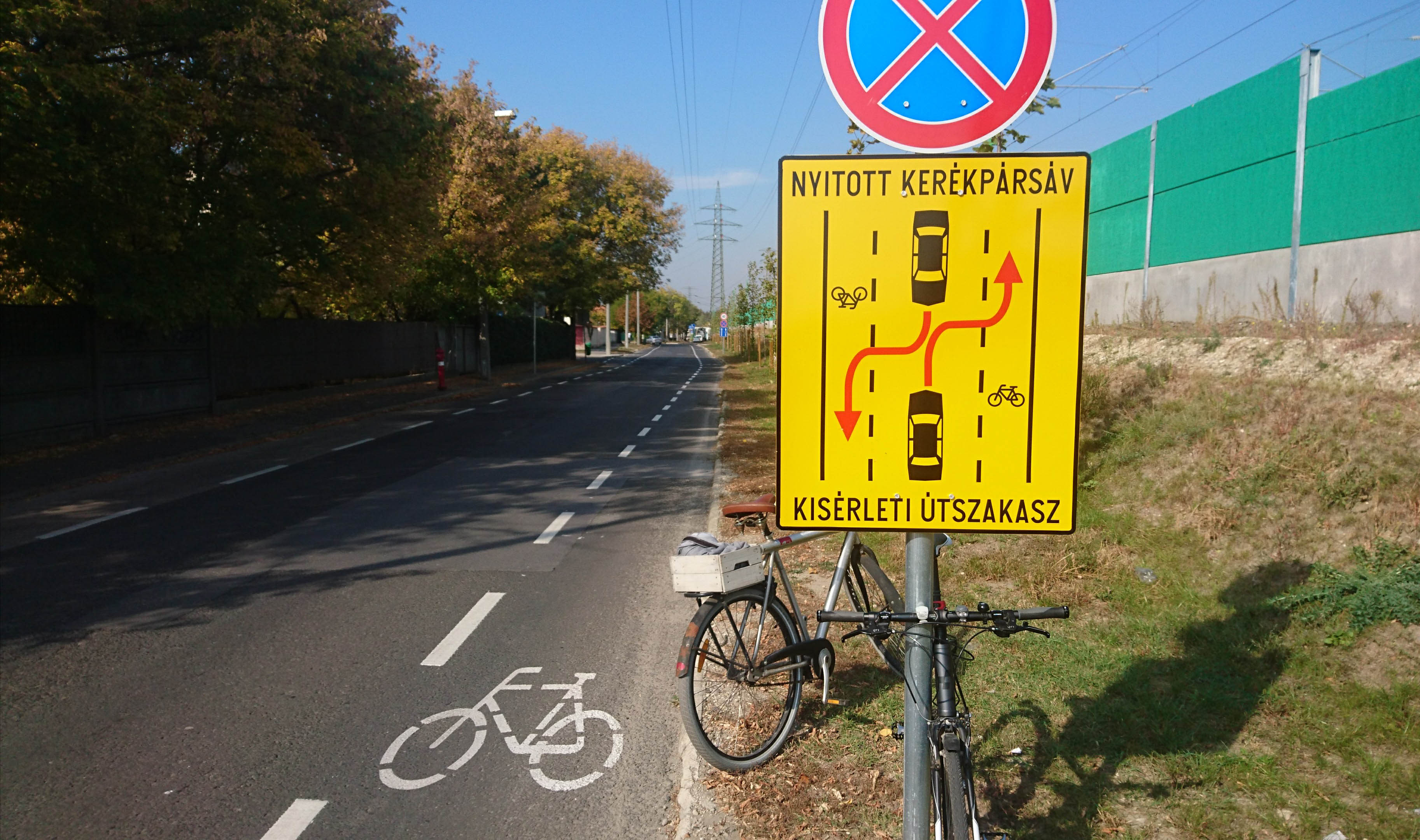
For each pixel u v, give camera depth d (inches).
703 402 1000.2
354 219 727.7
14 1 434.6
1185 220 568.1
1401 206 391.2
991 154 93.5
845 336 96.0
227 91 578.2
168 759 156.1
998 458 96.0
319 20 595.8
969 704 165.0
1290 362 340.8
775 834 129.5
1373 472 233.5
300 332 957.2
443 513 376.5
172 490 430.3
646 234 2299.5
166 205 577.9
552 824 135.7
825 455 97.1
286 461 526.9
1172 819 128.7
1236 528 240.7
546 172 2014.0
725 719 166.4
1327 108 438.6
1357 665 171.0
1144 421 326.6
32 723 170.4
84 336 605.0
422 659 204.5
